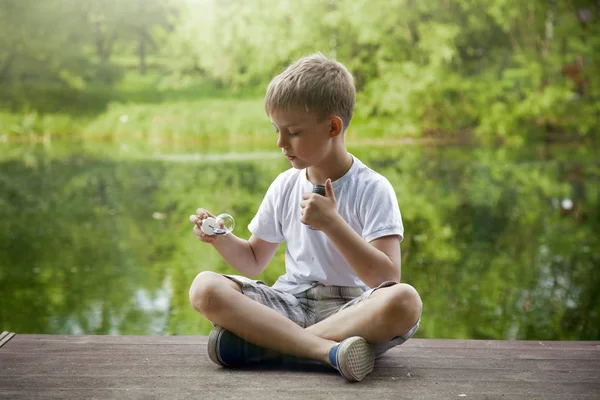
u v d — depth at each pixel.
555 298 3.90
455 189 8.47
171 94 15.45
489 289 4.12
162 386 1.42
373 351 1.53
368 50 15.13
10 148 13.16
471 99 14.58
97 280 4.39
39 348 1.69
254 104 15.01
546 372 1.52
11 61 15.02
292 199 1.67
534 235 5.83
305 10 15.09
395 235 1.54
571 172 9.99
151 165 10.51
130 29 15.70
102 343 1.73
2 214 6.99
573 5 14.57
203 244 5.55
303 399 1.34
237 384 1.43
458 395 1.37
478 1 14.62
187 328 3.39
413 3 14.77
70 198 7.94
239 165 10.45
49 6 15.21
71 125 14.79
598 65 14.43
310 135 1.54
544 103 14.32
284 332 1.49
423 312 3.64
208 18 15.53
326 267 1.59
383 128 14.66
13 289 4.18
